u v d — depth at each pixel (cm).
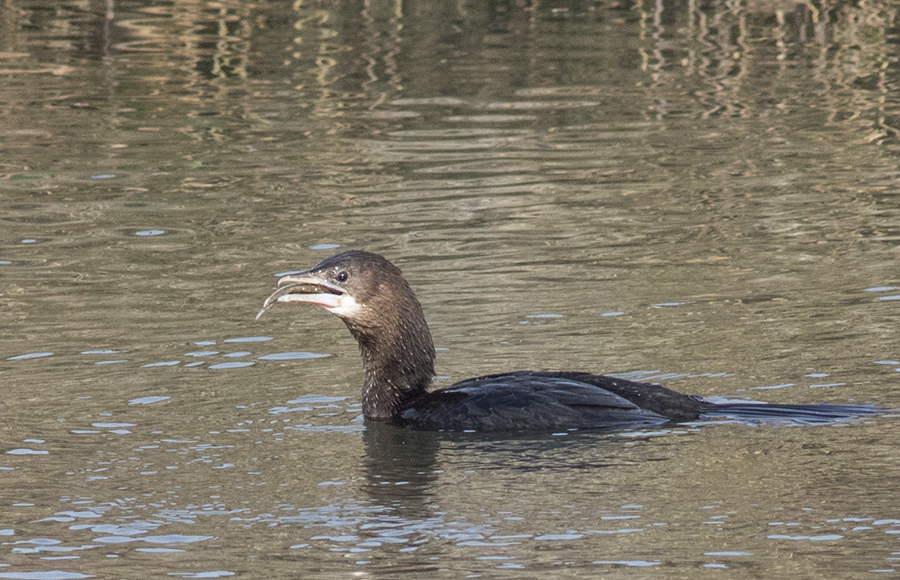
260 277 1575
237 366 1274
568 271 1578
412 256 1648
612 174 2030
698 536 845
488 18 3109
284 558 838
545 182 1992
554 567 809
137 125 2328
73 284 1557
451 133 2284
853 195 1892
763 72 2683
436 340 1333
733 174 2023
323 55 2788
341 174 2050
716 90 2553
